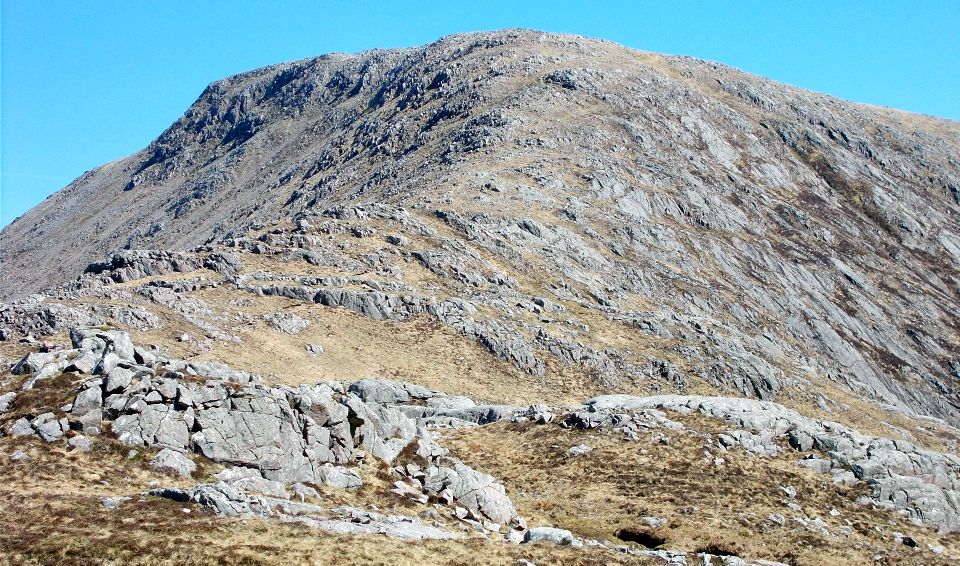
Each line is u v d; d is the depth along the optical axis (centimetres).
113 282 9256
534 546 3841
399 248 11312
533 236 13175
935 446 10838
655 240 14875
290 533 3359
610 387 9544
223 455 4081
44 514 3164
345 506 4047
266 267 10144
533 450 6312
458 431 6894
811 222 18562
